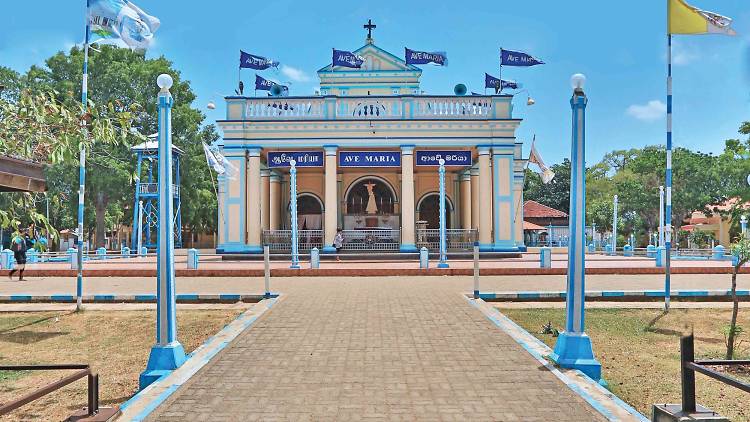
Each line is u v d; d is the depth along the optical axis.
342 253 22.03
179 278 15.45
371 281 14.47
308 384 5.73
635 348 7.85
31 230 5.96
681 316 10.02
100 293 12.39
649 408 5.43
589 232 42.72
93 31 9.30
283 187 26.27
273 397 5.33
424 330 8.16
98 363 7.22
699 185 35.50
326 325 8.54
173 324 6.22
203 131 41.56
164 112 6.12
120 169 30.73
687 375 4.48
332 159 21.92
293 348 7.19
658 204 37.06
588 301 11.77
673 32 10.22
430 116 21.94
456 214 26.19
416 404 5.13
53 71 32.34
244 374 6.06
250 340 7.62
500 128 21.89
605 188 46.47
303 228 26.02
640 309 10.66
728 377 3.98
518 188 27.05
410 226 21.86
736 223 26.25
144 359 7.41
